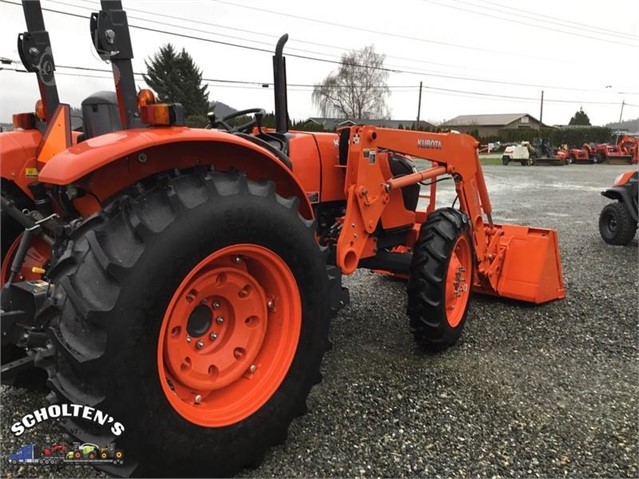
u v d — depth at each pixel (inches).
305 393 89.3
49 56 96.5
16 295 81.0
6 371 82.7
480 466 86.5
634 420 101.8
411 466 85.7
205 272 77.8
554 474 85.2
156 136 72.1
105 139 72.1
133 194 74.6
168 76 1565.0
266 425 82.5
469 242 140.1
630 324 153.6
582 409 105.5
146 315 67.6
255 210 78.5
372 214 119.3
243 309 84.8
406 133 127.1
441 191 528.1
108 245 68.8
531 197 502.9
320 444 90.7
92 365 64.9
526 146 1098.7
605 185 637.9
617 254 250.8
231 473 79.7
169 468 72.2
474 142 152.4
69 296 66.8
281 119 124.3
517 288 166.6
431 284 123.6
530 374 120.6
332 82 1909.4
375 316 157.9
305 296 87.7
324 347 92.0
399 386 112.6
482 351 133.2
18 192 101.0
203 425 75.7
